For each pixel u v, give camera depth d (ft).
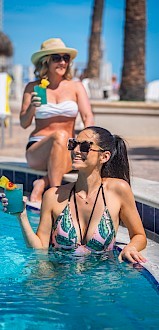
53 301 10.37
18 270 11.91
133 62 51.06
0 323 9.48
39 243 12.92
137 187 17.51
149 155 30.48
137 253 12.33
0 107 34.42
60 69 19.69
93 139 12.46
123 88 51.62
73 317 9.70
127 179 13.33
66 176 18.89
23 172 21.53
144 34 51.13
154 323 9.49
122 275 11.66
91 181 12.67
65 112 19.84
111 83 101.60
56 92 19.94
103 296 10.62
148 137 42.98
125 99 51.44
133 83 51.11
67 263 12.28
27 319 9.62
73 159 12.55
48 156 19.39
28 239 12.91
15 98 78.59
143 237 12.84
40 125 20.12
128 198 12.75
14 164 22.24
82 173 12.59
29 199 19.49
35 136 20.17
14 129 47.93
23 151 32.19
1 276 11.55
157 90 86.69
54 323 9.51
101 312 9.93
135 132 44.16
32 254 12.83
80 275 11.63
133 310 10.00
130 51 51.01
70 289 10.89
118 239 14.49
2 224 16.42
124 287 11.05
